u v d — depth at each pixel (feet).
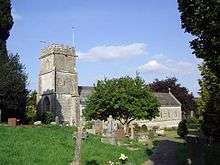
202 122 117.19
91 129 176.65
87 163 75.51
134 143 133.69
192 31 60.29
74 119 267.80
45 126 130.52
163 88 367.25
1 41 168.76
